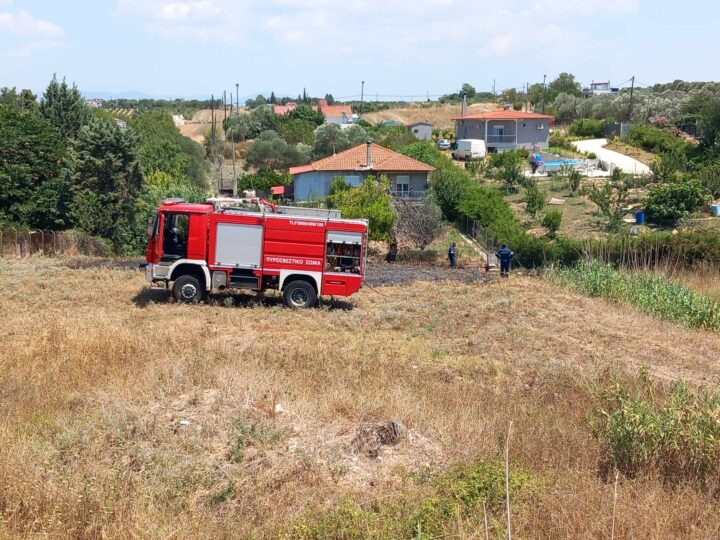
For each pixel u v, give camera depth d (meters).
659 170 58.06
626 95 103.50
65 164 43.06
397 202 42.22
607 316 22.81
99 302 21.56
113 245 39.25
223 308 21.31
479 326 20.78
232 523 8.14
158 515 8.10
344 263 21.88
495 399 13.56
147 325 18.33
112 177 40.81
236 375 12.86
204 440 10.22
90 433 10.03
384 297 24.58
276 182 66.81
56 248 35.12
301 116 113.81
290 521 8.26
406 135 81.81
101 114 78.06
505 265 30.55
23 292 22.47
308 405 11.69
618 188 51.97
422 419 11.54
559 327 20.97
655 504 8.47
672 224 48.59
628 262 33.81
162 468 9.28
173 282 21.88
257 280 21.73
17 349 15.17
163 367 13.38
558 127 109.06
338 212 22.36
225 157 92.56
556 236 45.66
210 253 21.48
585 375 15.75
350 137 83.62
